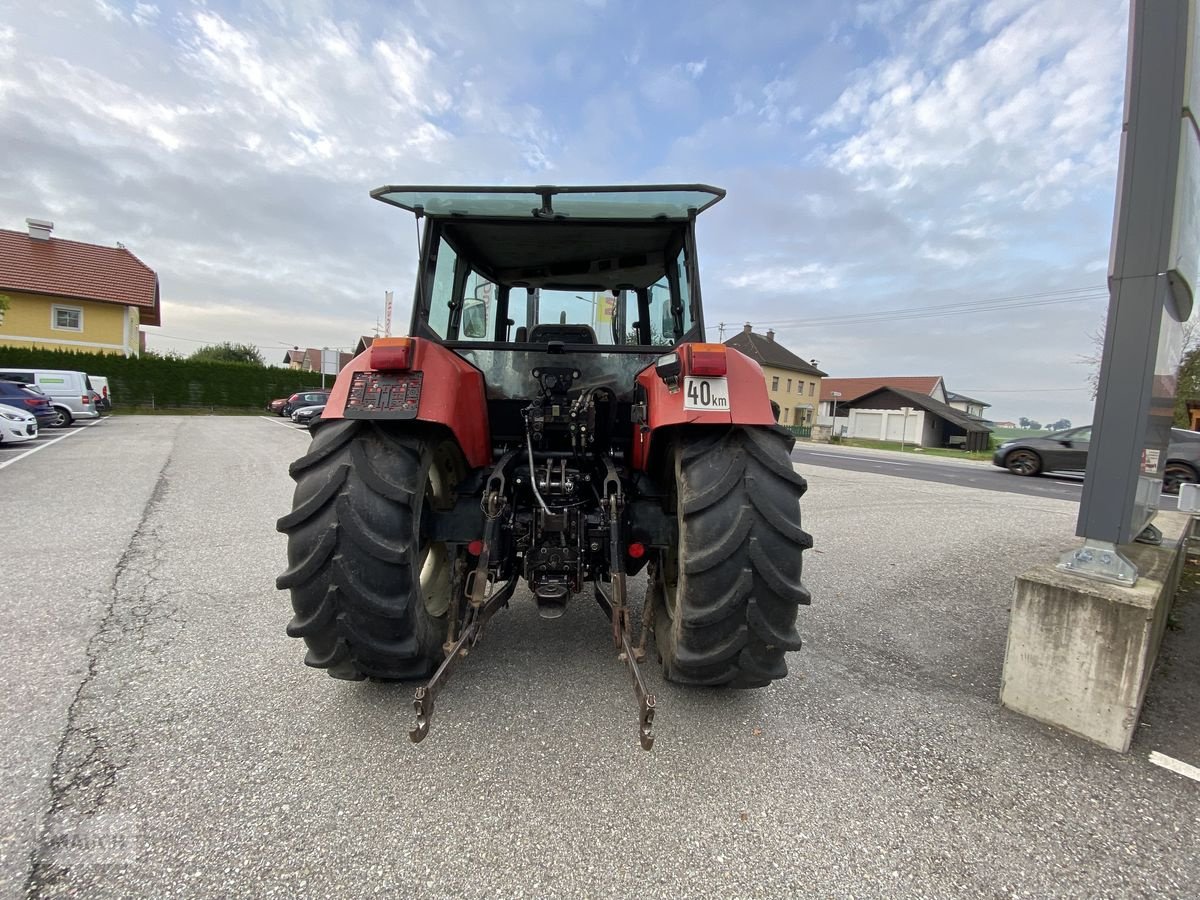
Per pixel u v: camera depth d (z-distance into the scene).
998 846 1.82
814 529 6.57
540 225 2.93
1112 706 2.37
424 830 1.82
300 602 2.18
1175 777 2.19
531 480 2.60
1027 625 2.58
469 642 2.27
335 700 2.56
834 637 3.47
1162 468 4.11
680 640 2.30
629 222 2.88
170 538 5.37
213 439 15.45
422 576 2.84
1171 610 3.81
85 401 19.80
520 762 2.16
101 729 2.33
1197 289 3.82
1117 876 1.71
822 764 2.20
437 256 2.92
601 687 2.71
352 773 2.08
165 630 3.31
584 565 2.61
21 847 1.72
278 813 1.88
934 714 2.60
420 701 1.90
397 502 2.17
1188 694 2.84
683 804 1.96
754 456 2.25
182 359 32.34
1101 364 2.63
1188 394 11.86
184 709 2.48
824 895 1.62
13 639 3.15
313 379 36.50
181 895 1.58
